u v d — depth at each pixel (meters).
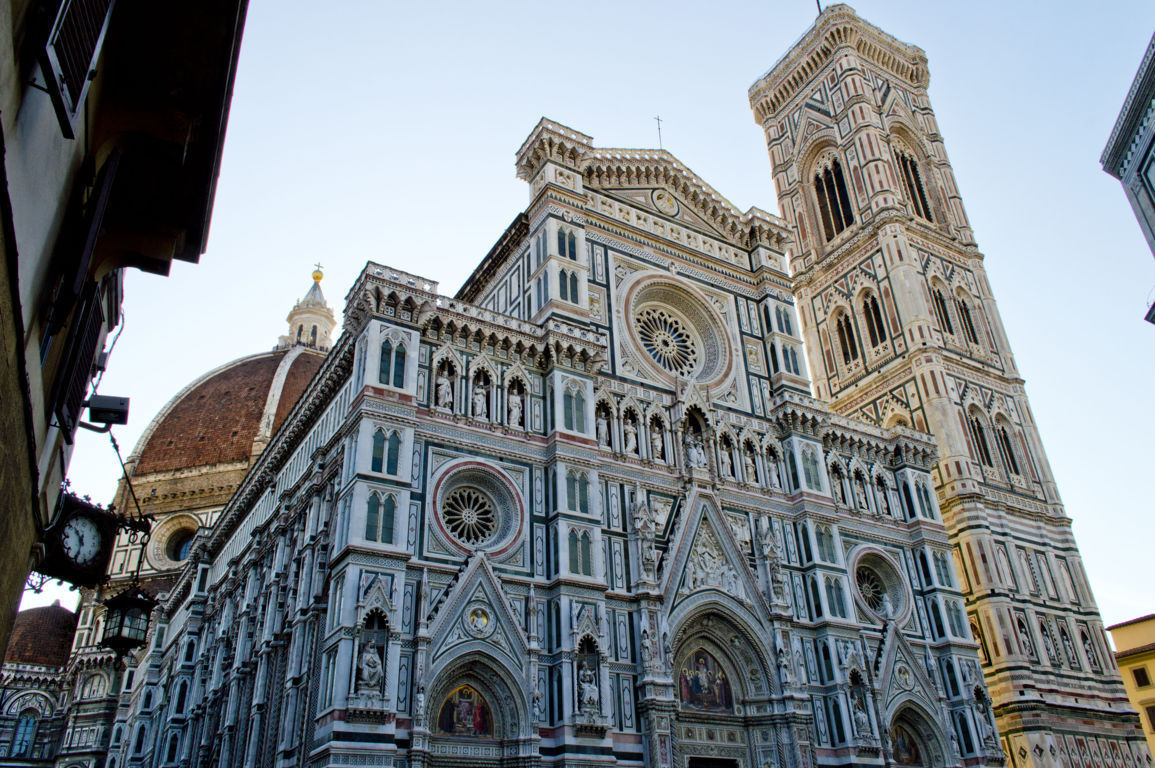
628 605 47.62
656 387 56.59
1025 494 76.38
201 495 115.62
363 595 39.50
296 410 64.69
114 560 109.25
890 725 53.34
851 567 58.66
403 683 39.16
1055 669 67.56
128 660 98.12
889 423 79.12
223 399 133.00
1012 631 66.31
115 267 22.92
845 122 93.81
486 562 43.56
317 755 36.78
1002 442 79.00
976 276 88.44
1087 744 64.94
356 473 42.16
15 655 113.00
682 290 62.28
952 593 61.94
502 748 40.94
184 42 17.94
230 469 117.81
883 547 61.41
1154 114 40.88
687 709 48.06
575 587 45.19
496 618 42.75
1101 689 69.38
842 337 87.75
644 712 44.81
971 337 83.69
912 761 54.69
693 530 51.75
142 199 21.42
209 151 20.38
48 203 14.05
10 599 16.34
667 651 46.88
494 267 63.22
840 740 50.47
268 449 71.81
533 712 41.44
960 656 59.12
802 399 62.06
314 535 49.75
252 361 146.12
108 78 18.38
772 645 51.44
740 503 55.78
